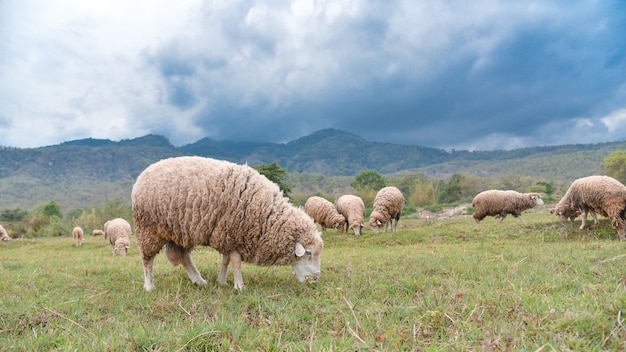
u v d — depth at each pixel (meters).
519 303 3.87
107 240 27.09
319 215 18.34
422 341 3.23
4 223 47.69
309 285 6.12
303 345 3.21
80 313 4.80
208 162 6.40
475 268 6.64
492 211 16.58
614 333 2.84
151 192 6.12
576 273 5.85
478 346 2.90
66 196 152.75
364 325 3.63
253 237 6.21
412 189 54.12
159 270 8.31
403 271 6.67
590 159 109.25
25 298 5.59
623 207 11.73
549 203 26.59
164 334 3.68
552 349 2.71
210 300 5.15
